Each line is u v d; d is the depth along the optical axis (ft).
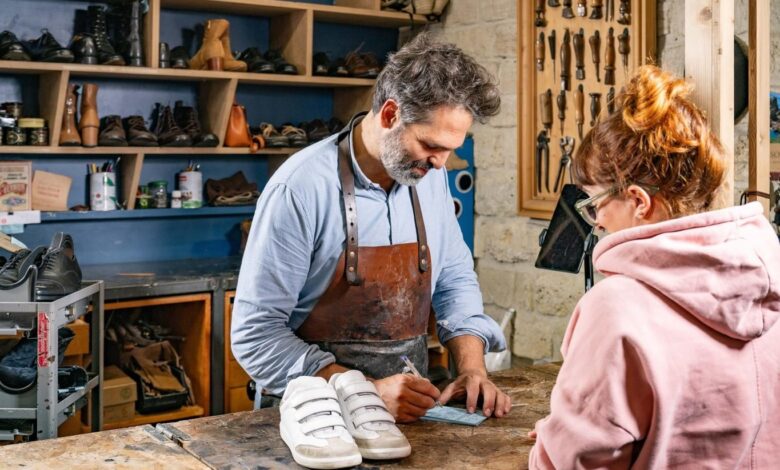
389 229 6.56
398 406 5.63
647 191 3.62
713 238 3.46
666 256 3.48
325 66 13.96
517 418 5.81
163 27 13.38
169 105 13.47
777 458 3.70
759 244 3.52
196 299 11.43
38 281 8.57
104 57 11.94
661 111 3.60
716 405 3.51
